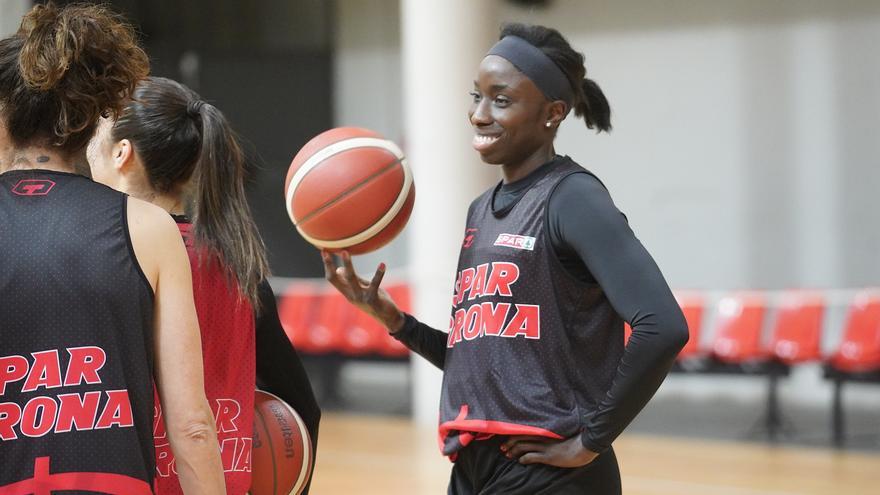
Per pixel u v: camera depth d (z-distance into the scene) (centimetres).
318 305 1750
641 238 1864
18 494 271
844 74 1683
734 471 1146
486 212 402
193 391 294
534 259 375
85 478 274
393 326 440
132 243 288
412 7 1454
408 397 1884
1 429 273
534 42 393
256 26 2269
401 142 2125
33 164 293
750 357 1428
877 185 1656
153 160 367
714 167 1798
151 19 2209
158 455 347
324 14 2211
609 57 1897
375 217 407
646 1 1859
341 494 1025
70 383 277
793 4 1727
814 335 1391
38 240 281
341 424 1571
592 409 373
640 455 1263
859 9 1669
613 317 383
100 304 281
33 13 290
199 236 363
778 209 1741
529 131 389
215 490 296
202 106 375
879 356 1324
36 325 277
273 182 2167
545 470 373
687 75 1823
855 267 1673
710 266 1800
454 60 1423
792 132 1730
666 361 344
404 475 1130
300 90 2202
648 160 1859
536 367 374
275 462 383
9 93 289
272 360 396
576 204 367
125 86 297
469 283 394
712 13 1800
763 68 1755
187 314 296
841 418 1376
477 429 376
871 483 1070
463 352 389
